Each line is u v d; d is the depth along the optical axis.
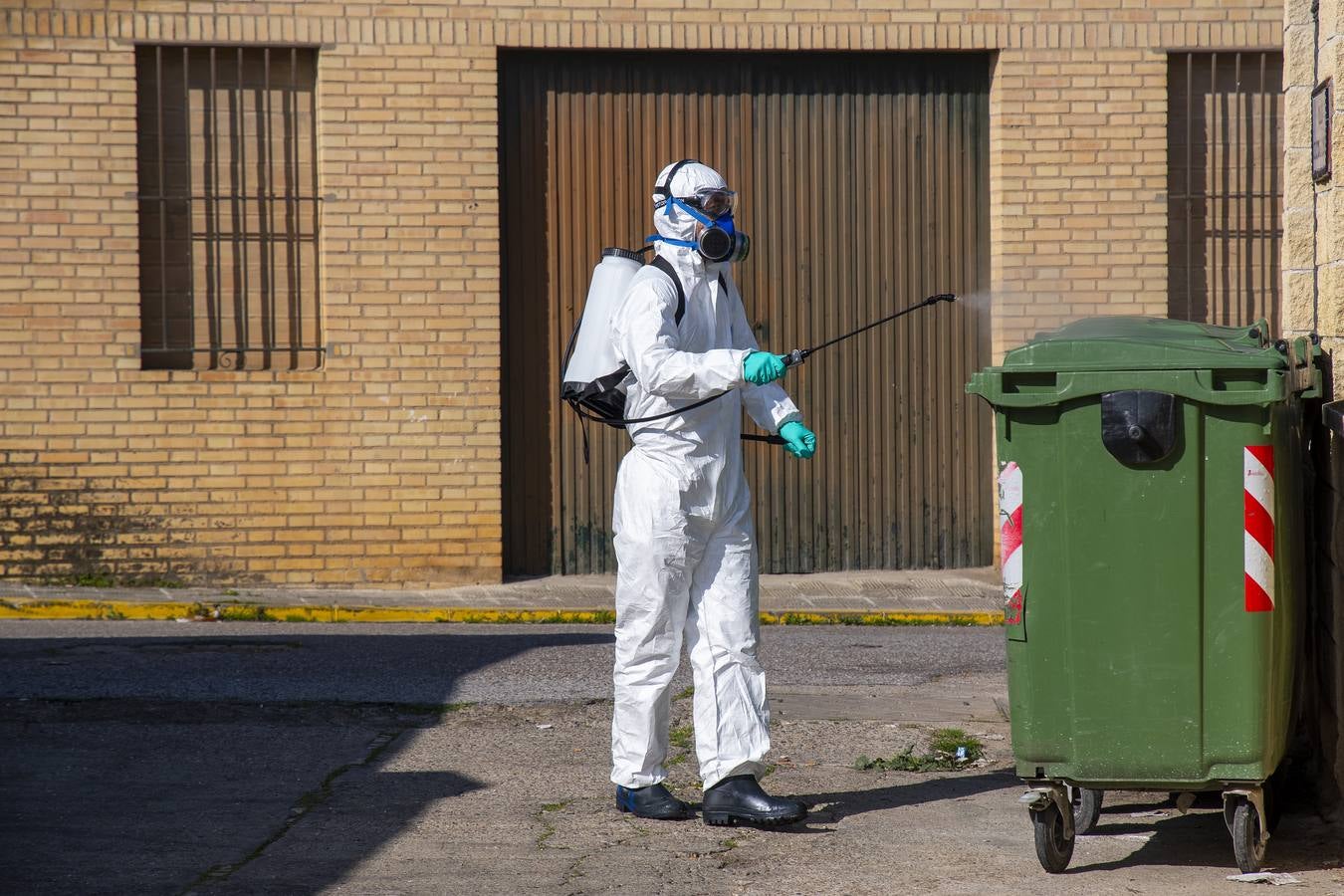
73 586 20.66
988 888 9.02
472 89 21.03
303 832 10.29
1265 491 8.87
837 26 21.53
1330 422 9.57
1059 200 21.77
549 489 21.86
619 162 21.75
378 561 21.12
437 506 21.19
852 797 11.23
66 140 20.48
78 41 20.44
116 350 20.67
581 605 19.91
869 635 18.55
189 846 9.95
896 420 22.28
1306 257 11.10
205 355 21.20
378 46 20.89
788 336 22.09
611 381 10.62
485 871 9.43
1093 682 9.06
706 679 10.50
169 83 20.92
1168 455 8.94
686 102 21.81
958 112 22.12
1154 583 8.97
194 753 12.46
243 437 20.91
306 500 21.02
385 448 21.09
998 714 13.96
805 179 22.03
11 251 20.44
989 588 21.14
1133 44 21.66
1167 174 21.92
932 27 21.58
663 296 10.43
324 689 14.63
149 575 20.83
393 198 20.98
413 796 11.23
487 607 19.67
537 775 11.86
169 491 20.81
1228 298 22.27
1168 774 9.05
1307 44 11.08
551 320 21.75
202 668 15.55
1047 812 9.14
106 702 14.03
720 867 9.52
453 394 21.16
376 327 21.03
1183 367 8.88
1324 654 10.45
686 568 10.50
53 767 11.99
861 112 22.05
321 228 21.08
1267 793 9.75
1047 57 21.66
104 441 20.69
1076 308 21.83
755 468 22.16
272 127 21.12
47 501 20.62
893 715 13.91
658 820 10.59
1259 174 22.14
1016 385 9.13
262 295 21.23
